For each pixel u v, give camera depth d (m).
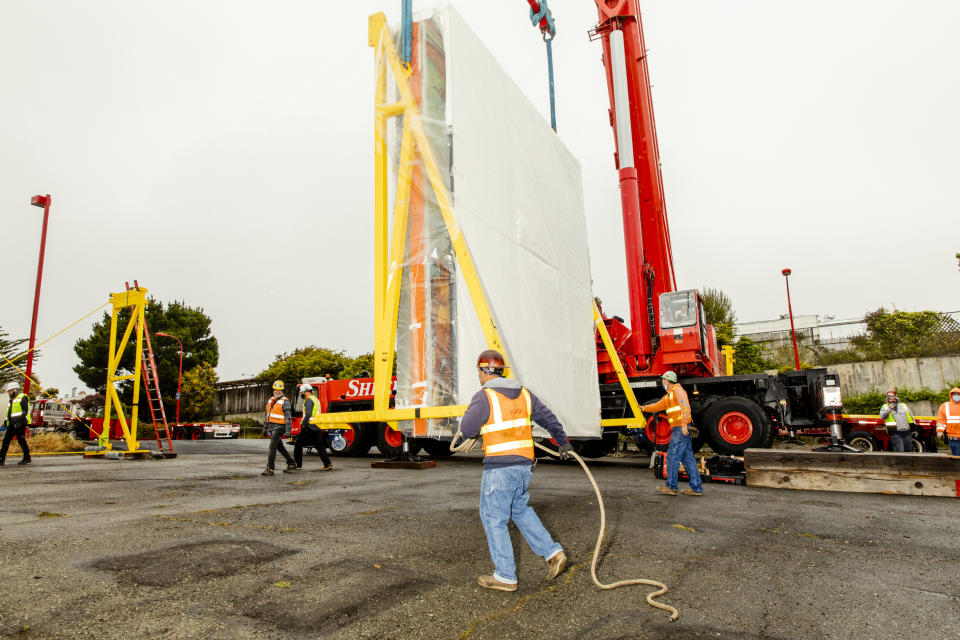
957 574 3.67
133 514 5.21
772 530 5.02
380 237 4.98
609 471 10.47
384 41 5.13
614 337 12.33
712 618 2.82
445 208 4.43
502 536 3.20
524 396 3.44
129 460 12.61
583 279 6.89
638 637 2.56
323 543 4.13
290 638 2.44
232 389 43.03
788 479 8.10
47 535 4.22
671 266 13.08
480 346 4.43
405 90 4.80
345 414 4.91
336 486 7.62
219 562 3.56
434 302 4.63
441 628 2.61
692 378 11.41
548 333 5.58
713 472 8.89
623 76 12.20
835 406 10.62
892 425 13.02
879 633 2.68
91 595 2.91
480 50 5.14
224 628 2.53
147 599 2.87
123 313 38.56
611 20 12.76
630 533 4.75
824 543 4.53
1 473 9.15
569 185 6.93
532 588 3.23
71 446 16.50
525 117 5.94
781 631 2.68
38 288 15.48
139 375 13.27
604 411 11.89
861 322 33.44
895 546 4.45
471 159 4.63
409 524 4.87
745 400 10.73
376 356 4.82
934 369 24.53
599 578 3.45
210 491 7.02
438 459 13.79
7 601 2.79
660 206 12.70
